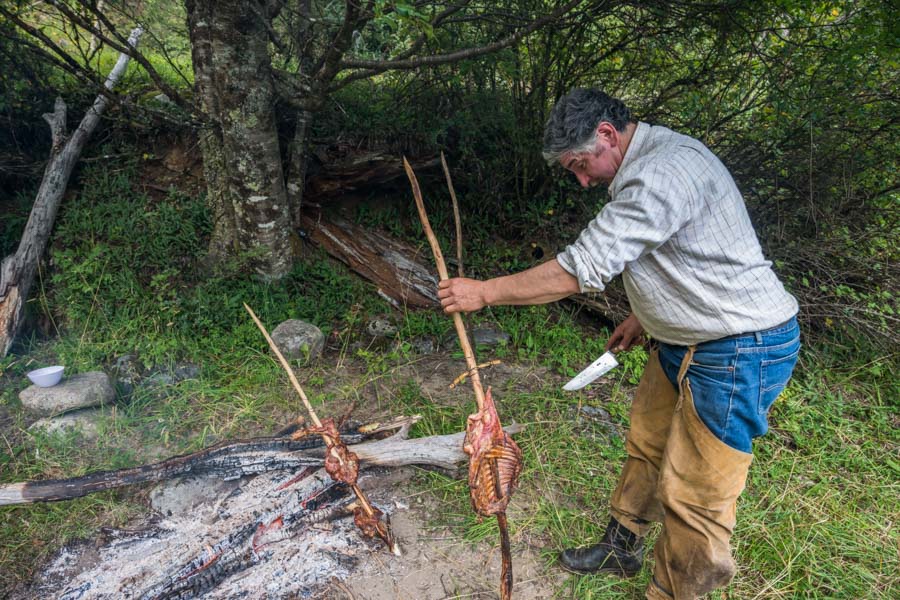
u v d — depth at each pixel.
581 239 1.88
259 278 4.59
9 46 4.86
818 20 4.67
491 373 4.12
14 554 2.60
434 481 3.06
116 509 2.84
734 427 1.99
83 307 4.18
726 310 1.93
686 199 1.82
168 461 2.82
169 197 4.86
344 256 5.00
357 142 5.11
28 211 4.76
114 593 2.43
